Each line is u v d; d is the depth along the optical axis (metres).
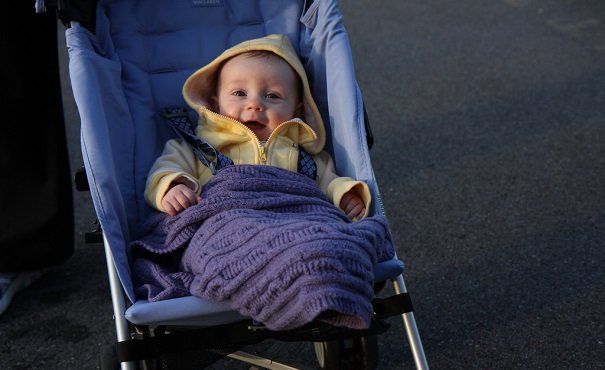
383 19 5.47
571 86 4.66
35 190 2.98
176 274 2.09
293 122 2.56
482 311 3.05
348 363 2.45
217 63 2.65
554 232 3.49
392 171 3.95
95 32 2.64
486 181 3.85
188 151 2.56
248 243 1.96
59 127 2.95
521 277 3.22
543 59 4.95
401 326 2.98
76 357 2.91
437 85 4.71
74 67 2.35
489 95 4.59
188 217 2.14
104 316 3.10
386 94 4.64
